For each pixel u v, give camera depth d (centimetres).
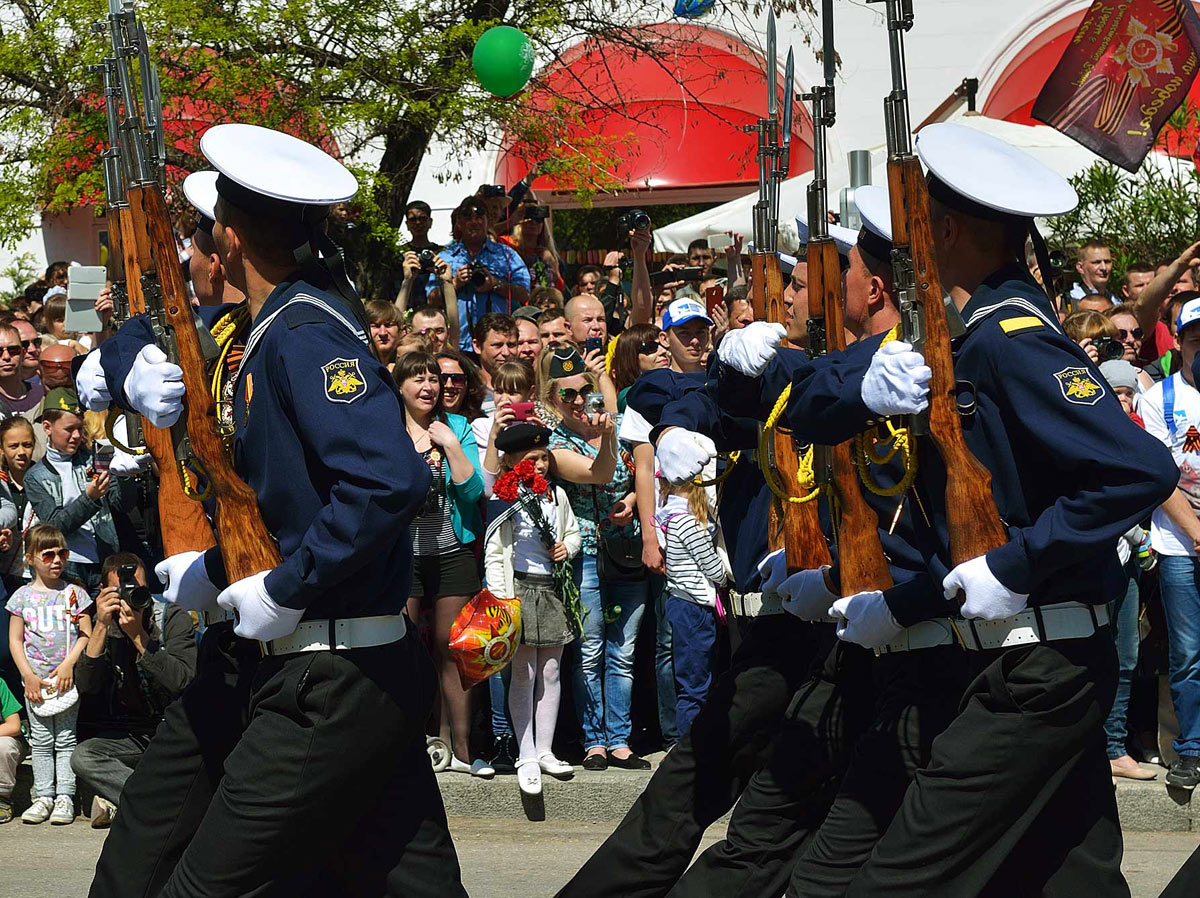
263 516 566
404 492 528
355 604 554
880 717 605
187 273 725
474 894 903
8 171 1683
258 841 546
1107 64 862
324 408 537
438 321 1284
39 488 1197
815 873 603
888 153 550
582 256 2623
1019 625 544
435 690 596
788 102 733
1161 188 1786
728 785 716
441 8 1683
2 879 940
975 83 2045
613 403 1178
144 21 1502
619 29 1900
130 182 620
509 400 1150
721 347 676
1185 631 1072
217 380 591
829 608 672
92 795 1127
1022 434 539
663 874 706
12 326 1380
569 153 1745
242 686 607
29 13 1669
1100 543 515
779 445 677
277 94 1567
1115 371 1139
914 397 536
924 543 582
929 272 544
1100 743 567
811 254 664
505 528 1073
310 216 586
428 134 1708
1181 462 1074
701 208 2725
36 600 1118
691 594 1077
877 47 2448
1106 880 562
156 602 1153
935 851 539
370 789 564
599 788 1081
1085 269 1524
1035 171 577
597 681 1121
